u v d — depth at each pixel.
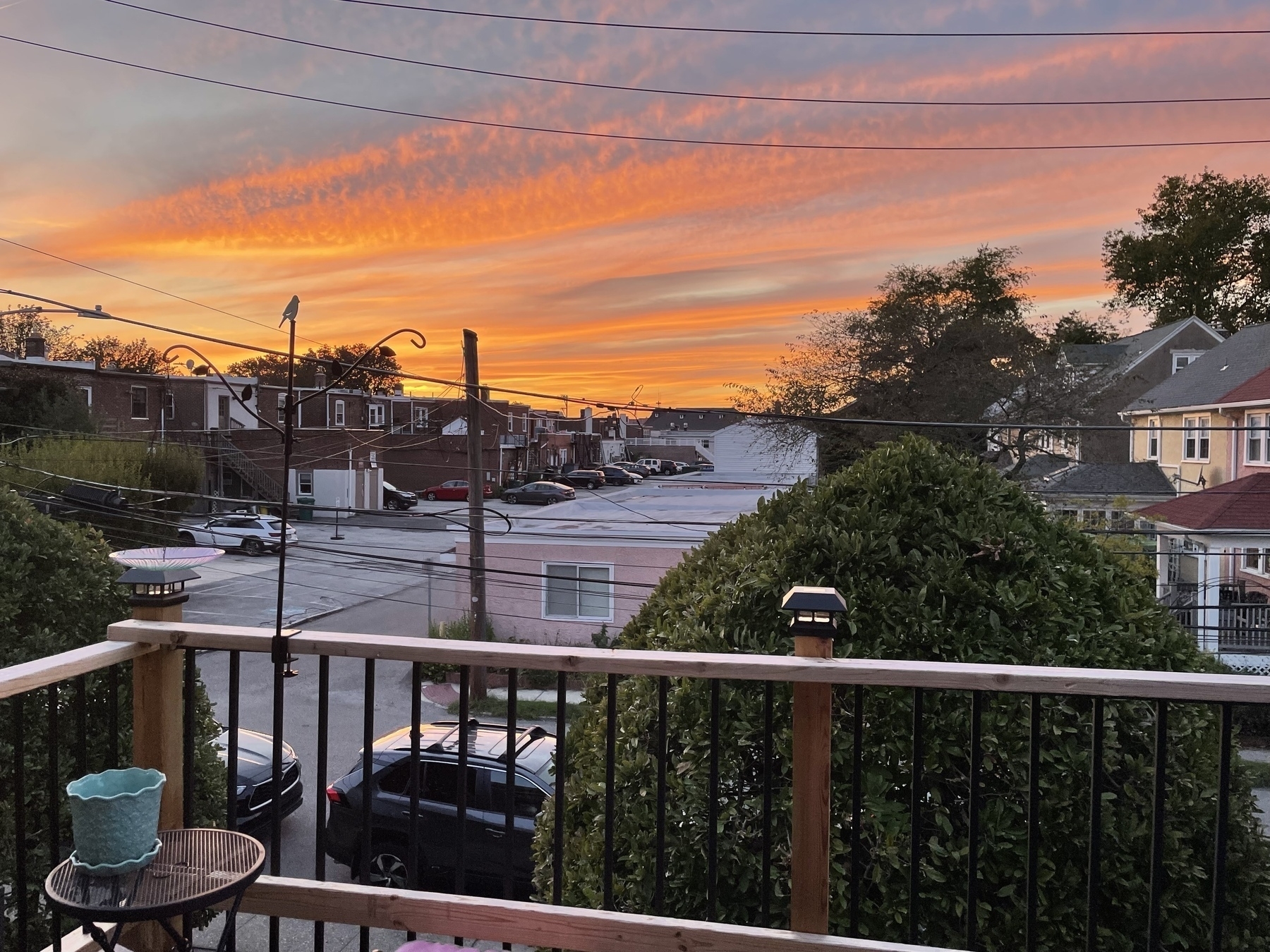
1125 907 2.65
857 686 1.98
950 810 2.75
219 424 38.56
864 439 28.22
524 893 7.79
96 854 1.72
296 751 13.22
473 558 15.70
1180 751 2.75
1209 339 38.03
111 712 2.26
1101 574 3.37
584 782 3.04
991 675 1.88
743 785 2.83
